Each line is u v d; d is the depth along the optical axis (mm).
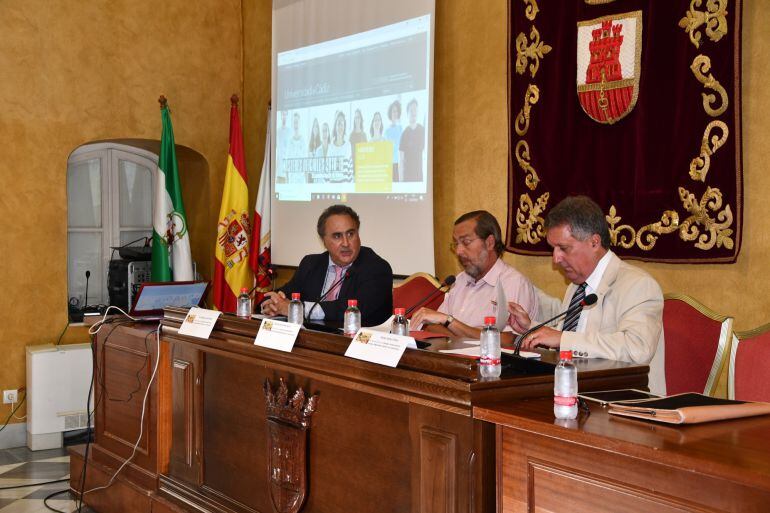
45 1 5641
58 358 5371
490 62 4531
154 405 3504
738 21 3291
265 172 6184
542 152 4137
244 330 2941
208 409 3203
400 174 4969
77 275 6406
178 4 6230
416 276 4473
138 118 6055
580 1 3920
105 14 5895
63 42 5719
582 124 3947
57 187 5676
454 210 4777
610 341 2619
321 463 2584
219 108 6449
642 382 2346
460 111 4727
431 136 4738
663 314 3205
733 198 3328
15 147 5523
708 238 3416
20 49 5547
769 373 2760
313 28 5703
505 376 2061
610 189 3824
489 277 3682
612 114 3787
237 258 6109
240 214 6137
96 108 5863
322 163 5617
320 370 2496
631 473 1600
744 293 3367
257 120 6449
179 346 3367
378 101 5133
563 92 4035
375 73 5160
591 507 1681
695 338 3074
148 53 6098
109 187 6504
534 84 4172
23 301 5547
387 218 5059
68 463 4984
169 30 6195
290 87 5906
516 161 4289
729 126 3334
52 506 4078
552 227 2943
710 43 3383
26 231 5559
